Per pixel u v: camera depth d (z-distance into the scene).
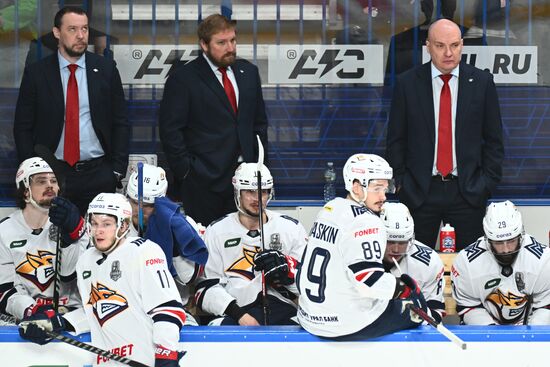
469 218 20.62
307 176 22.11
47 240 17.50
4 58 21.72
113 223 14.39
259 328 15.09
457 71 20.52
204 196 20.53
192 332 14.96
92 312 14.66
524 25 22.05
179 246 16.61
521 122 22.19
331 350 14.94
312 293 14.74
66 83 20.45
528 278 17.44
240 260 18.22
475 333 14.93
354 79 22.05
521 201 22.17
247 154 20.58
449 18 21.98
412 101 20.47
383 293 13.98
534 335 14.91
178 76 20.50
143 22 21.84
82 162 20.50
